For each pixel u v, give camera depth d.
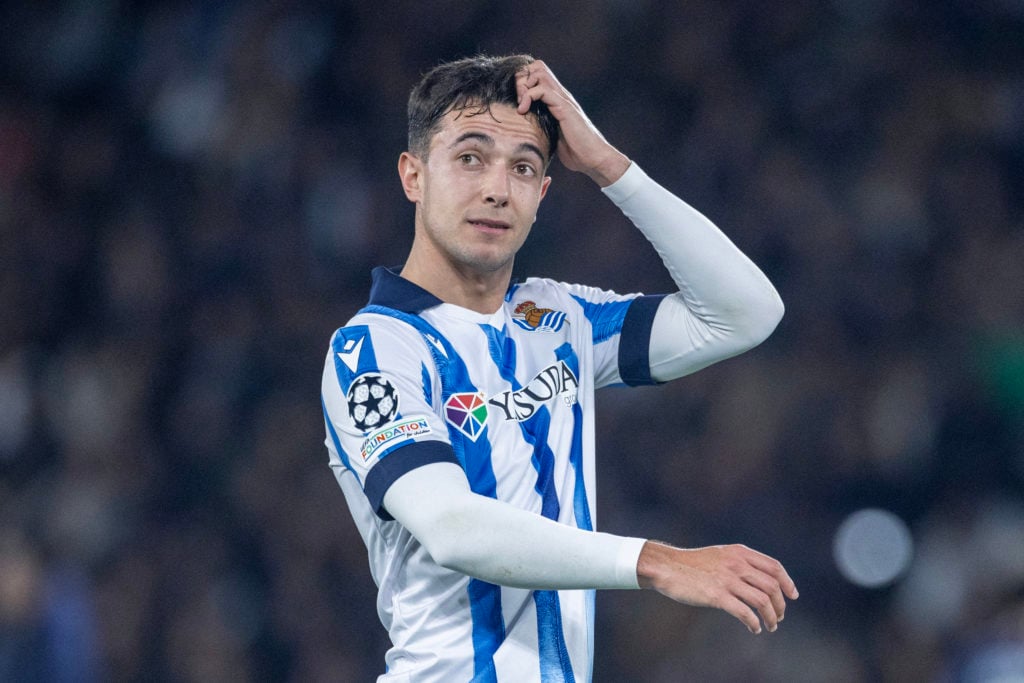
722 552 9.16
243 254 37.22
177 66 41.31
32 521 31.47
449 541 9.30
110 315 36.97
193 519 32.62
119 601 30.34
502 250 10.65
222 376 34.78
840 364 34.28
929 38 40.44
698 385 33.28
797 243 36.44
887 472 32.84
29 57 42.28
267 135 39.25
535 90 10.81
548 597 10.57
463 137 10.59
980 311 35.59
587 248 35.78
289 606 30.92
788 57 39.91
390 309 10.73
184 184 39.22
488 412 10.57
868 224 36.78
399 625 10.70
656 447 32.66
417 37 40.94
